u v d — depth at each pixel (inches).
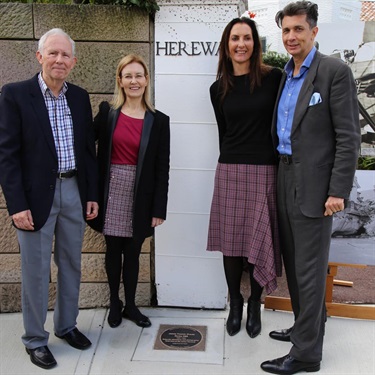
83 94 95.7
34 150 88.8
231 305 109.9
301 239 89.1
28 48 109.8
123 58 101.0
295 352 93.4
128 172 100.7
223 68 99.7
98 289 120.1
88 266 118.9
